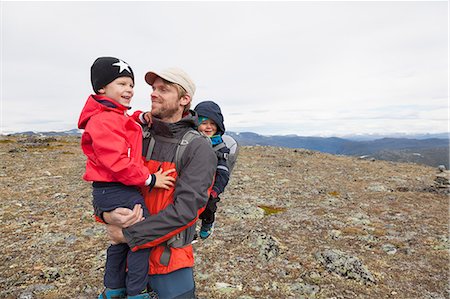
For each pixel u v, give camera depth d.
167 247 3.08
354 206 10.80
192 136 3.15
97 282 5.65
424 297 5.41
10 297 5.16
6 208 9.80
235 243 7.50
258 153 25.44
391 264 6.61
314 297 5.34
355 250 7.26
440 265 6.56
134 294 3.02
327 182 14.91
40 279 5.74
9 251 6.90
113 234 2.98
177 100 3.14
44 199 10.95
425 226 8.81
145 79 3.27
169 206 2.90
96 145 2.86
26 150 23.66
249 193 12.34
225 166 4.11
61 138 34.72
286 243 7.55
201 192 2.95
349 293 5.47
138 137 3.15
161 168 3.11
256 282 5.80
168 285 3.11
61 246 7.18
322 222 9.08
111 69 3.13
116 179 2.97
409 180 15.60
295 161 21.62
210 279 5.88
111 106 3.08
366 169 19.14
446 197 12.19
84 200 10.90
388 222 9.15
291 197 11.89
